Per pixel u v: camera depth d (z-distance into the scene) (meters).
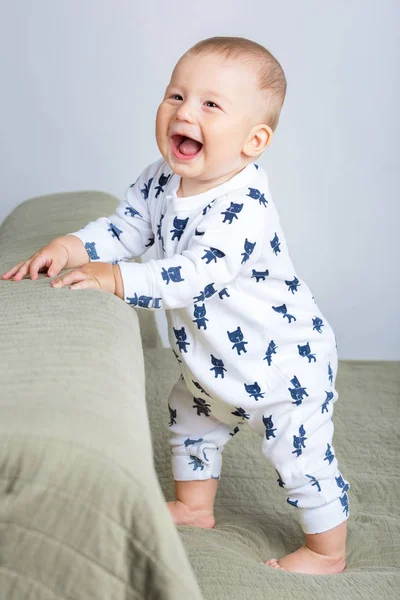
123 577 0.69
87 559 0.68
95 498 0.67
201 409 1.35
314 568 1.27
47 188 2.46
